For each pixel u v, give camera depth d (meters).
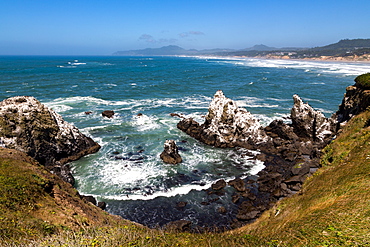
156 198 22.72
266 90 75.12
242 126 35.19
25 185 12.57
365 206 9.28
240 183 24.75
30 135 26.48
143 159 30.17
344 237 7.68
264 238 9.06
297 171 25.20
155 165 28.77
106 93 69.12
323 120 34.66
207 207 21.61
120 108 52.84
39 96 61.94
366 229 7.81
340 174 14.77
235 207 21.64
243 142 34.91
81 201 15.55
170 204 21.94
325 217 9.50
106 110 49.88
